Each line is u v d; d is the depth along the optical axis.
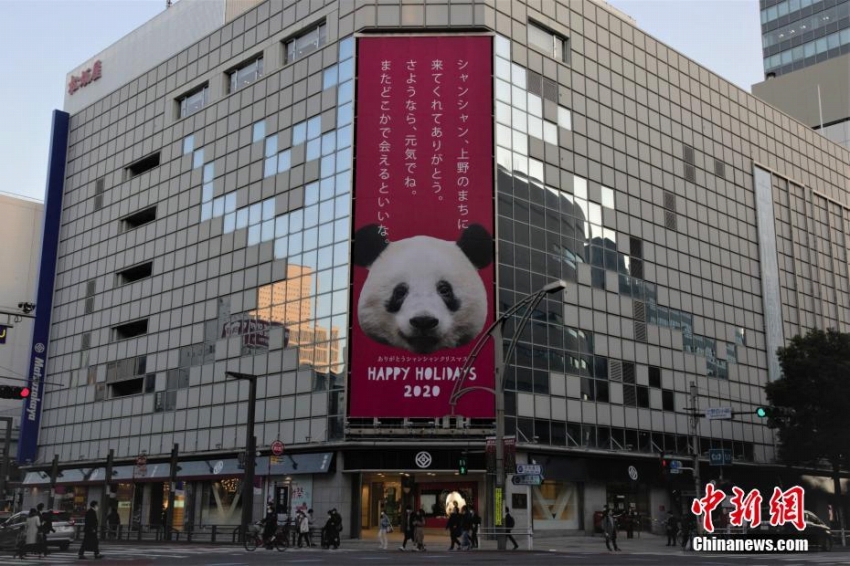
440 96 46.12
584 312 49.16
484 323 43.25
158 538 43.03
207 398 52.47
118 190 65.19
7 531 33.03
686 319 56.00
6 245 92.75
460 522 35.53
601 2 56.06
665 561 24.62
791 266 66.06
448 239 44.09
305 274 47.81
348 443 42.31
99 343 62.81
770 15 118.69
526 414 44.19
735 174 63.34
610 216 52.50
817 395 49.56
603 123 53.69
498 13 48.50
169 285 57.91
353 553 30.89
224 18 59.50
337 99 48.38
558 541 42.31
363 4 48.19
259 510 46.41
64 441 63.12
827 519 61.16
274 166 52.00
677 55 61.16
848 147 82.94
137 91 65.81
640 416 50.94
